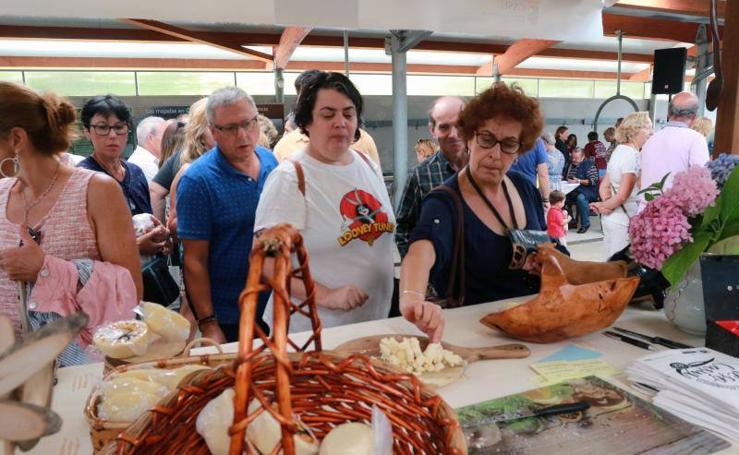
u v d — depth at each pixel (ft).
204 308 5.74
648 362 2.99
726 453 2.35
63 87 23.39
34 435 1.46
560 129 26.07
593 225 23.29
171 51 23.63
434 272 4.52
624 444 2.42
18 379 1.43
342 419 2.31
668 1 12.48
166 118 20.44
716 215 3.43
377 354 3.31
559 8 7.06
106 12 5.14
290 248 1.76
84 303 3.79
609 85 35.17
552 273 3.48
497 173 4.37
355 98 4.92
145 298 5.60
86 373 3.32
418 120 28.86
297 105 4.97
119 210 4.21
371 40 22.15
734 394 2.55
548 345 3.69
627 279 3.55
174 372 2.54
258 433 1.99
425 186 6.81
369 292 5.12
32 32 18.39
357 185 5.05
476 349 3.46
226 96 5.73
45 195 4.04
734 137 5.81
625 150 10.96
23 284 3.78
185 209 5.68
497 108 4.19
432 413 2.07
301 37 17.26
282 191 4.77
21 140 3.79
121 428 2.21
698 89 17.20
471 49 25.49
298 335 3.90
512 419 2.63
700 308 3.66
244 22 5.62
